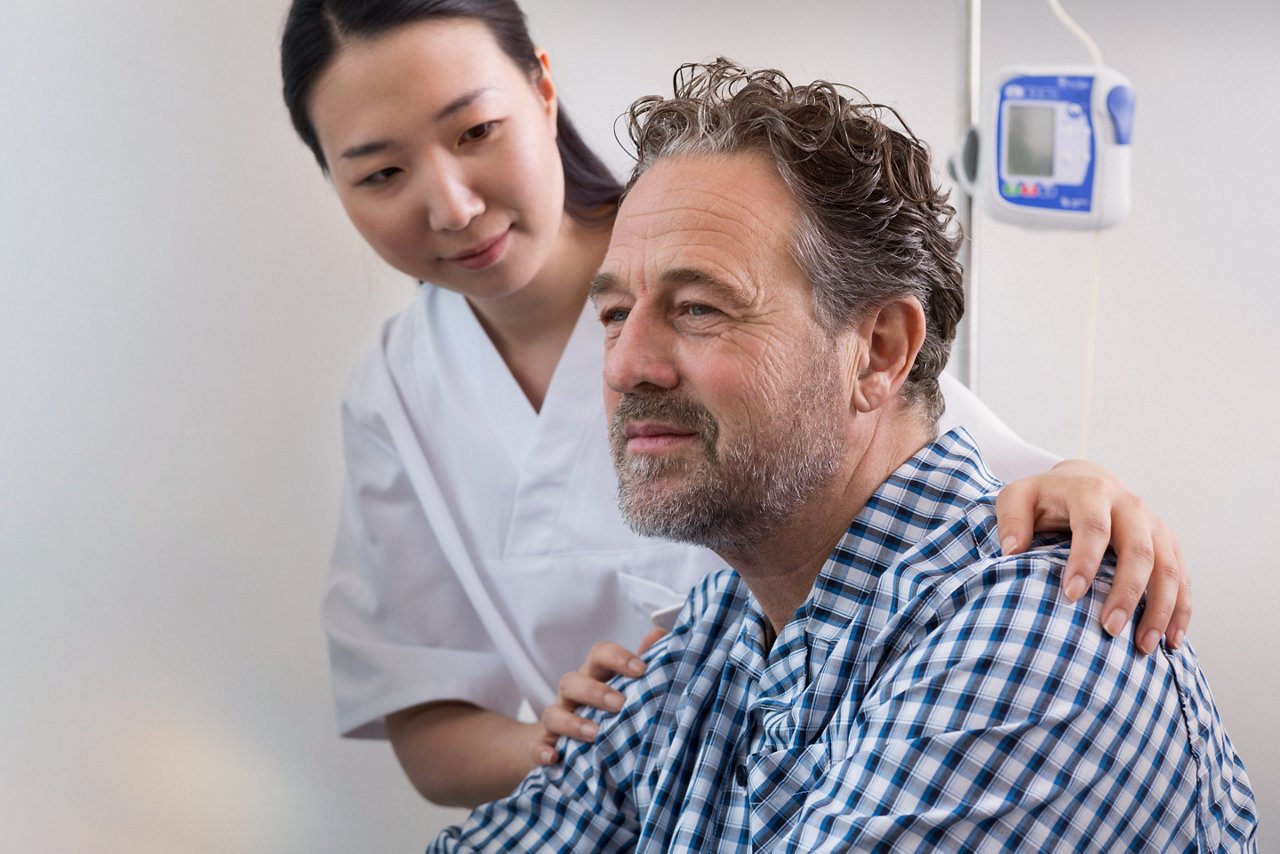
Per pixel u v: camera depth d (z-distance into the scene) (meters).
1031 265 2.18
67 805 2.09
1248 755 2.08
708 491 0.84
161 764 2.13
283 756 2.18
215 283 2.12
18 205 2.04
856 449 0.88
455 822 2.24
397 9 1.25
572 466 1.51
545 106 1.40
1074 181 1.62
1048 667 0.75
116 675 2.11
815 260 0.84
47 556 2.08
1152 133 2.14
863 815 0.76
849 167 0.85
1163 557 0.82
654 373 0.84
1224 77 2.13
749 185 0.84
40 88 2.03
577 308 1.50
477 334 1.55
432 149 1.28
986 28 2.14
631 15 2.08
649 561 1.48
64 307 2.07
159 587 2.12
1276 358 2.15
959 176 1.67
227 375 2.13
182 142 2.08
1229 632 2.13
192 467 2.13
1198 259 2.16
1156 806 0.76
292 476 2.16
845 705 0.83
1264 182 2.14
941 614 0.81
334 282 2.15
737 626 1.00
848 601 0.87
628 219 0.86
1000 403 2.20
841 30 2.14
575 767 1.08
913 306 0.88
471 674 1.62
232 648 2.15
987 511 0.87
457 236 1.32
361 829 2.21
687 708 0.97
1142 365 2.18
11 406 2.05
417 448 1.58
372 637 1.66
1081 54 2.14
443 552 1.63
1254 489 2.16
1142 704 0.76
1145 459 2.19
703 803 0.92
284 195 2.12
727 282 0.82
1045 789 0.73
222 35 2.08
